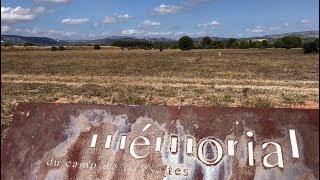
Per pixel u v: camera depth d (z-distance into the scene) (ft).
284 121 18.39
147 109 19.43
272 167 17.15
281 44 369.30
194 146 17.97
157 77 99.19
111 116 19.36
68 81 92.43
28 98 64.64
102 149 18.31
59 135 18.93
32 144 18.74
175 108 19.34
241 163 17.35
